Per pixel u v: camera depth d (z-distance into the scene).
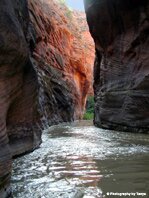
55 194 5.13
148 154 8.70
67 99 30.92
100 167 7.09
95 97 23.58
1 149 5.00
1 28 5.41
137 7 15.80
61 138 13.59
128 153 8.91
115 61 18.08
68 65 38.19
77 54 42.78
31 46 22.05
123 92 16.62
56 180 6.03
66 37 38.72
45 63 26.66
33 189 5.44
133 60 16.33
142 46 15.63
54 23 32.91
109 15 18.11
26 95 8.26
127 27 16.89
